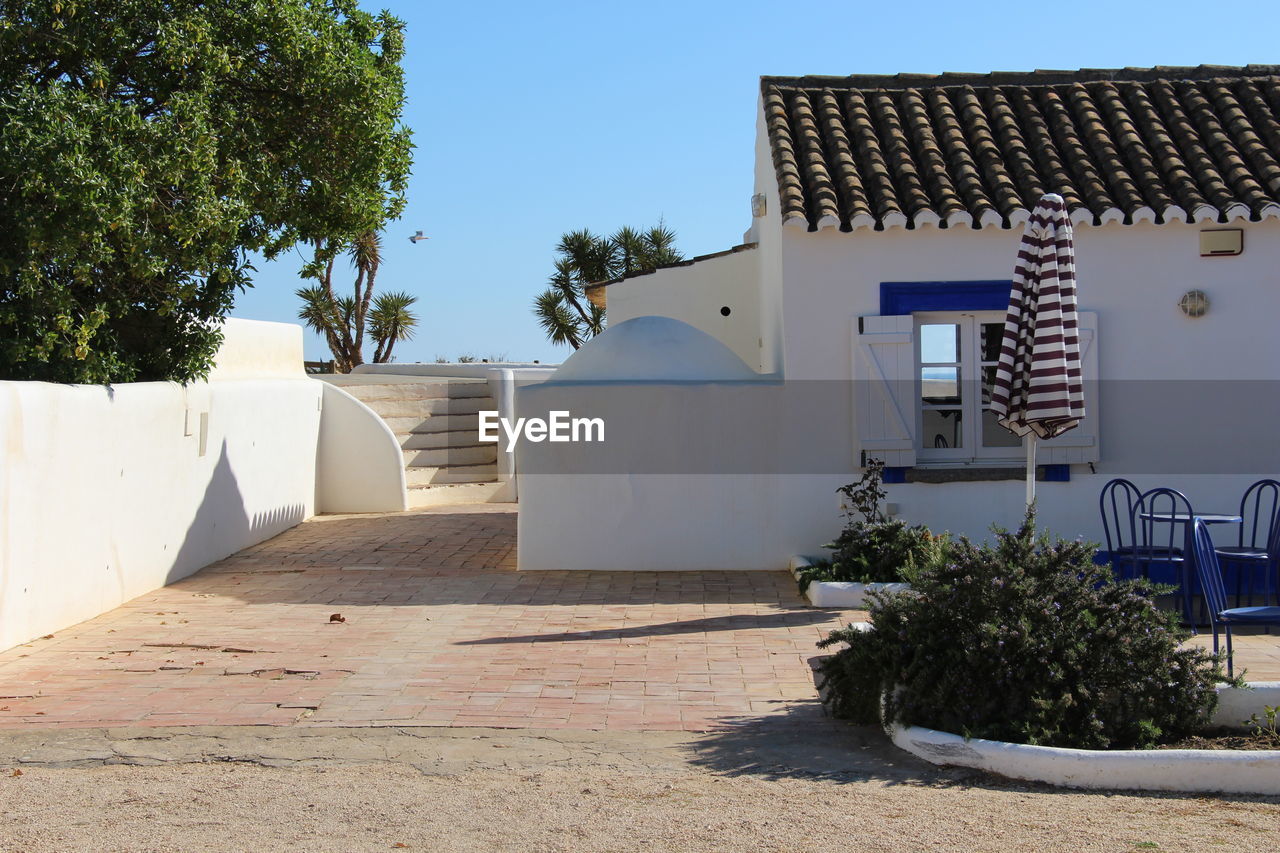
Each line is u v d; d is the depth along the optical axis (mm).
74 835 5047
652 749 6375
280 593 10992
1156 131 12227
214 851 4875
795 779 5898
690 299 15453
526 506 11961
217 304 11492
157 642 8898
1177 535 11328
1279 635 8961
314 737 6551
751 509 11750
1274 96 12711
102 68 9836
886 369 11297
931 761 6160
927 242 11344
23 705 7145
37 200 9375
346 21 12523
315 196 12156
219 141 11062
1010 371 8172
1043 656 6250
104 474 10078
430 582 11445
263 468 14656
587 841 5004
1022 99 12891
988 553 6824
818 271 11453
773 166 12422
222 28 11047
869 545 10602
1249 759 5688
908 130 12625
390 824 5219
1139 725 6188
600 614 9898
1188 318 11336
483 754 6277
